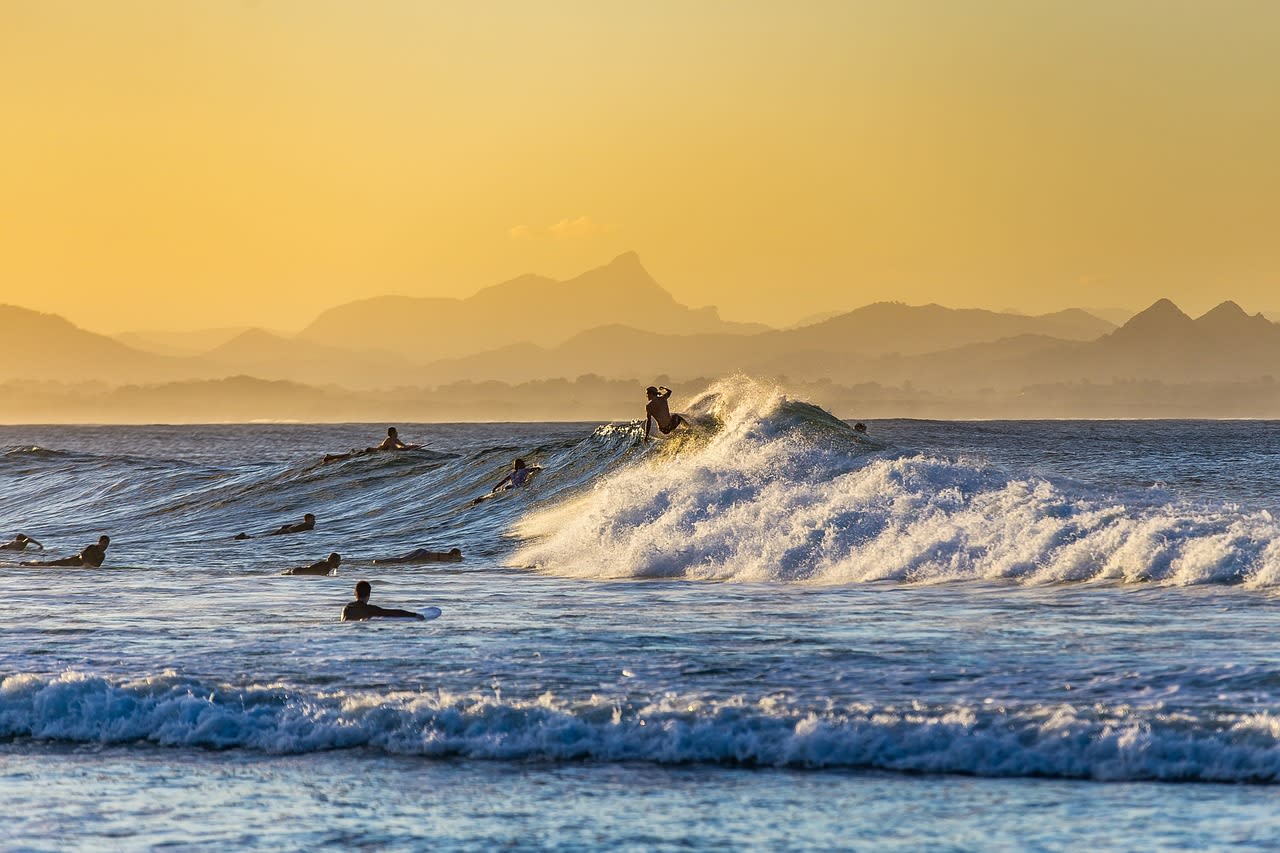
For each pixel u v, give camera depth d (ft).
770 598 279.08
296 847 128.67
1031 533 311.27
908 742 156.97
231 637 238.68
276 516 539.29
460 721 170.19
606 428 562.25
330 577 353.72
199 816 139.03
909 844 125.70
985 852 122.93
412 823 135.23
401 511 514.68
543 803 141.59
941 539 316.81
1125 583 275.18
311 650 222.28
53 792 149.07
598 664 204.03
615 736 163.53
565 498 479.41
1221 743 150.51
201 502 594.24
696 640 224.74
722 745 159.43
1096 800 137.90
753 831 130.52
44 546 478.59
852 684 184.65
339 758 161.38
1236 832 126.00
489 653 216.13
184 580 349.82
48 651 224.74
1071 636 217.15
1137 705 166.81
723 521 356.18
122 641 235.20
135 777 154.71
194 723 174.60
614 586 312.09
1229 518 304.71
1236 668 186.29
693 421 504.43
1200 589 263.08
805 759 155.63
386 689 188.55
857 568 311.68
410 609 275.18
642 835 130.00
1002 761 151.53
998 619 237.86
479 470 563.89
